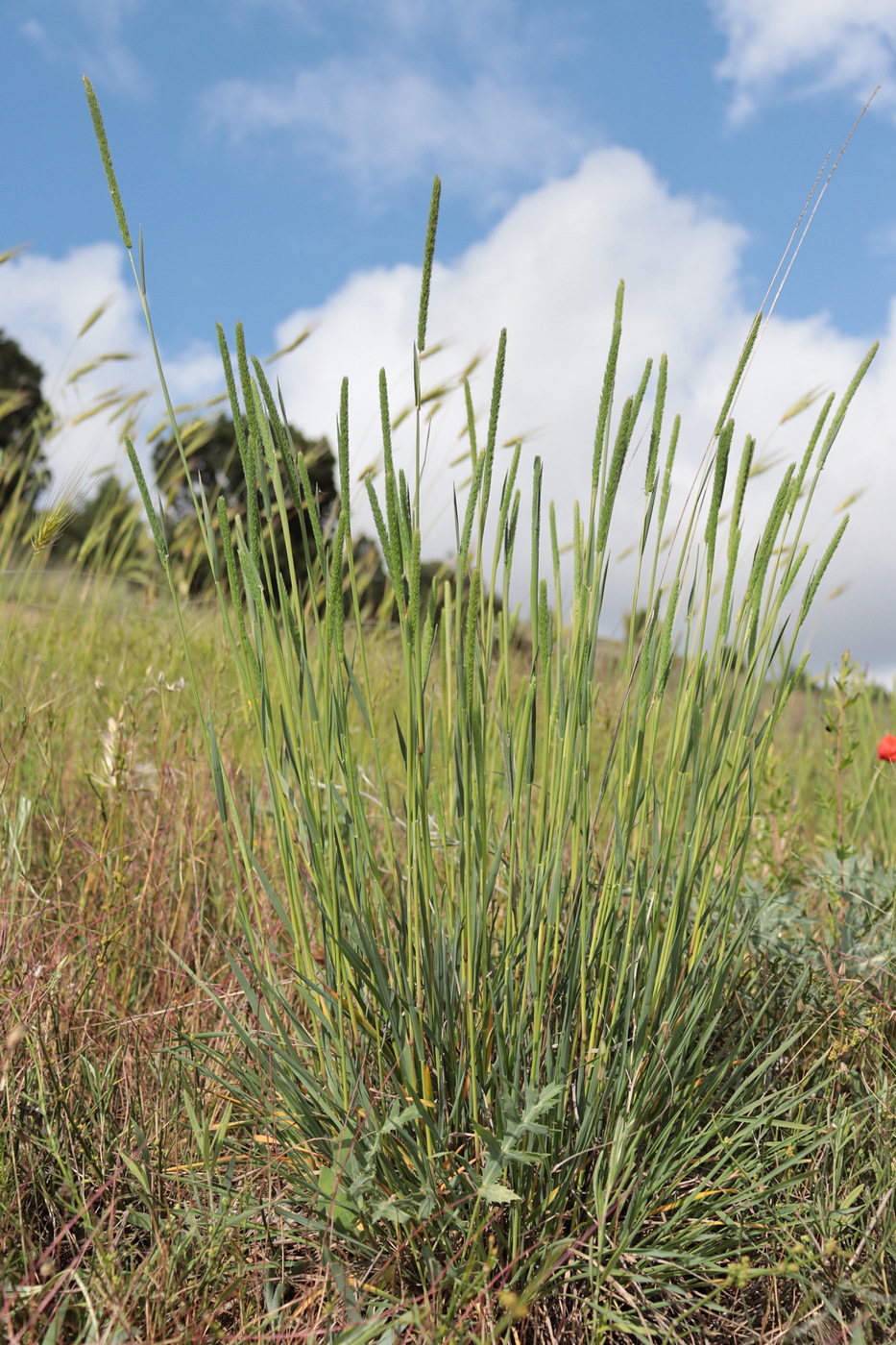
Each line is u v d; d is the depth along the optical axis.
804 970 1.67
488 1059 1.23
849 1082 1.51
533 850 1.25
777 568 1.22
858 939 1.90
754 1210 1.27
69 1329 1.08
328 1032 1.27
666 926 1.32
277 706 1.22
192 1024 1.62
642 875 1.27
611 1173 1.13
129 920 1.84
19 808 1.84
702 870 1.35
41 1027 1.45
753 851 2.35
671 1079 1.25
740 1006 1.58
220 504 1.14
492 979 1.23
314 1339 1.08
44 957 1.65
